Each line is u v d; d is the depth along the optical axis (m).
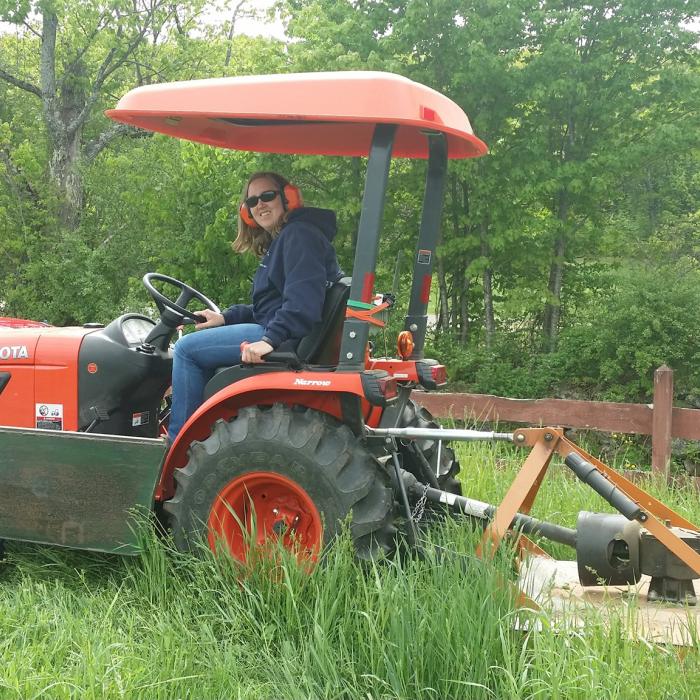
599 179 11.42
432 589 2.93
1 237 17.77
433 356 12.46
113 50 20.53
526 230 11.93
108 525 3.56
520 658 2.64
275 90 3.27
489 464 5.59
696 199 14.74
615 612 2.93
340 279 3.74
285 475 3.37
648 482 5.91
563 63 11.31
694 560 3.04
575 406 6.82
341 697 2.67
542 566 3.69
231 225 14.22
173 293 15.18
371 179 3.30
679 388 10.96
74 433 3.61
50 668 2.73
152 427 4.45
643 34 11.63
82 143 23.89
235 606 3.14
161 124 3.84
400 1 12.34
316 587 3.05
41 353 4.17
